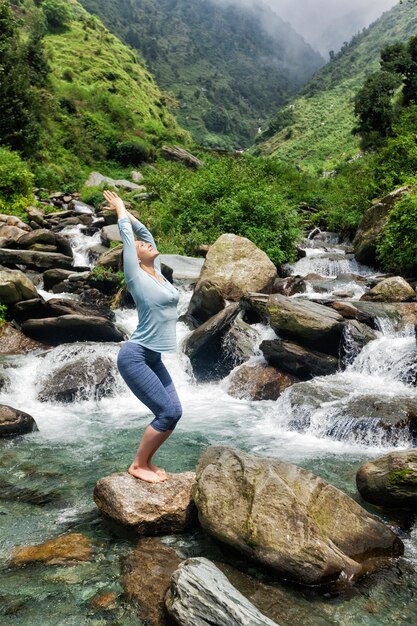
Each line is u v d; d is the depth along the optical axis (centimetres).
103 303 1120
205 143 14550
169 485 391
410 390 671
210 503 358
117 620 280
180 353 848
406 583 317
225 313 863
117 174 3697
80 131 3750
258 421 652
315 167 7275
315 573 309
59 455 525
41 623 278
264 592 305
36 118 3231
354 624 280
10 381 733
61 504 417
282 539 323
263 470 368
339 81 14400
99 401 734
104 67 6862
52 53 6384
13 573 323
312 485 364
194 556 343
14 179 1945
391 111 3828
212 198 1712
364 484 426
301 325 765
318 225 2203
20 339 906
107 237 1544
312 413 610
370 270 1386
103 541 360
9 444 557
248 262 1025
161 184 2241
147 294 355
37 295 984
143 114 6197
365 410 587
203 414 682
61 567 329
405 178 1720
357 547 340
